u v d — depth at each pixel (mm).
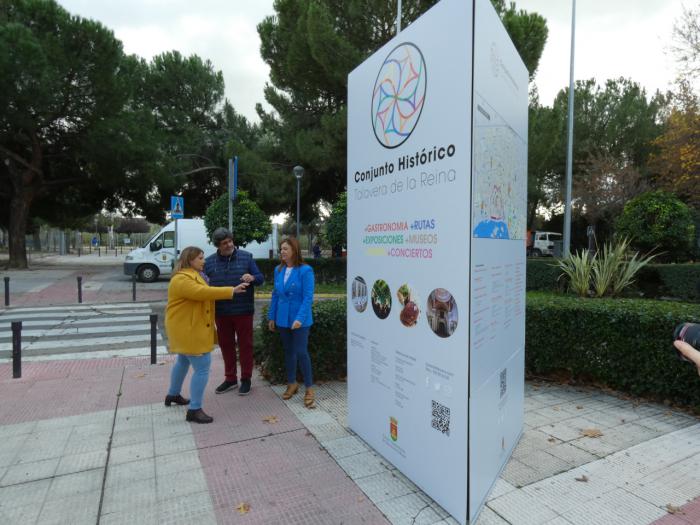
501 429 3102
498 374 2990
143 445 3613
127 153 19938
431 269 2754
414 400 2967
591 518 2652
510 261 3197
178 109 25188
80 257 39188
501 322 3025
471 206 2463
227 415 4238
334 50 14500
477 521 2617
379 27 15172
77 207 26125
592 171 27750
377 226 3316
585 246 33781
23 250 22328
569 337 4984
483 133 2584
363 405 3633
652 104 29859
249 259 4828
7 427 3955
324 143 16688
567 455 3420
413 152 2893
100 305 11938
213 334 4090
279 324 4465
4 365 6105
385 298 3238
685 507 2752
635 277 10727
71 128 20609
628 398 4664
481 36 2520
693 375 4176
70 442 3662
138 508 2766
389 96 3137
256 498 2873
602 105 30578
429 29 2732
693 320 4086
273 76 18312
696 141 17125
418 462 2957
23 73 16672
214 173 25406
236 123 25906
